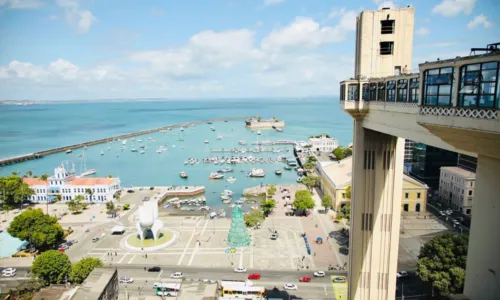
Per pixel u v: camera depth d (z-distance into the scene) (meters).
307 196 164.12
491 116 25.81
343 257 121.56
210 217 166.12
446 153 190.12
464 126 28.62
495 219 30.83
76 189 194.75
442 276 89.06
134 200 193.88
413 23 58.66
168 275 111.31
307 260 119.75
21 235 125.62
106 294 84.88
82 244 135.62
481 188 32.38
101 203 190.88
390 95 50.66
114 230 145.38
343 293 99.88
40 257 100.44
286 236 140.00
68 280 102.12
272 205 165.12
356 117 61.31
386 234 64.50
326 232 143.75
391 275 65.56
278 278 108.50
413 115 43.31
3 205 183.75
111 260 122.12
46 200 194.88
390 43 59.50
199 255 125.06
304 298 97.56
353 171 65.00
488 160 31.17
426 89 34.06
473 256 33.69
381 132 58.31
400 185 62.91
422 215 156.12
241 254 125.00
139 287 104.69
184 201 197.38
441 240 93.12
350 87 60.28
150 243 134.12
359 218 64.00
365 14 58.41
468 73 28.44
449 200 165.62
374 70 59.47
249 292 98.44
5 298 92.94
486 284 32.12
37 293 95.25
